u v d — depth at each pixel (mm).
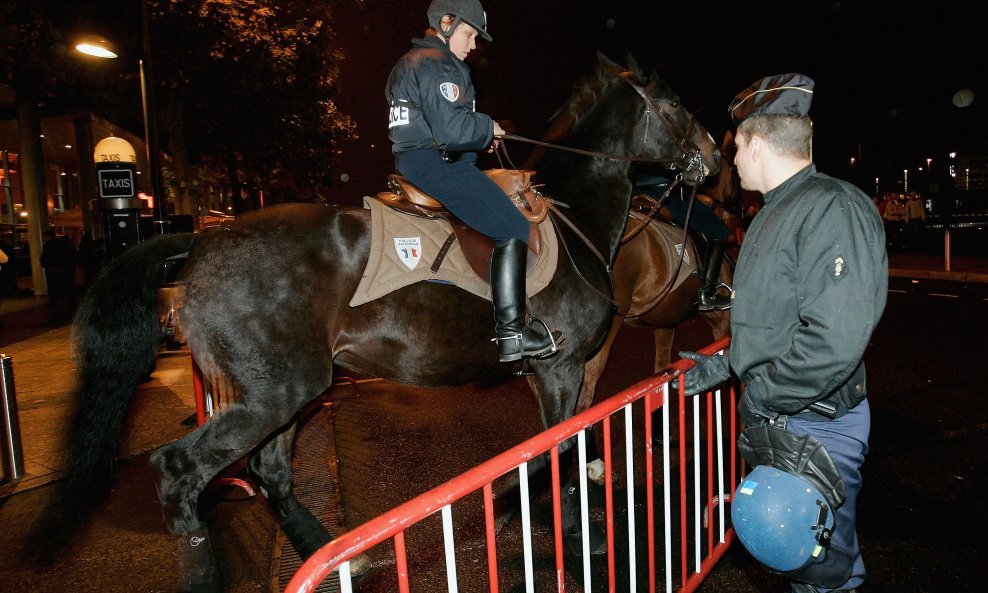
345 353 3000
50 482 4578
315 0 17453
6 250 19531
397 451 5105
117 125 21219
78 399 2732
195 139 19766
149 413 6281
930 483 3994
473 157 3074
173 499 2654
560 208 3559
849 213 1812
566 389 3342
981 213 26688
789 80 2051
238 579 3305
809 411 2016
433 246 2986
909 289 12984
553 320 3234
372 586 3197
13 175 22203
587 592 2191
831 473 1904
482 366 3191
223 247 2824
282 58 16625
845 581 2000
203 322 2744
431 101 2797
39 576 3369
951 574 3062
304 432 5645
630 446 2449
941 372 6410
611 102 3758
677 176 4000
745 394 2156
